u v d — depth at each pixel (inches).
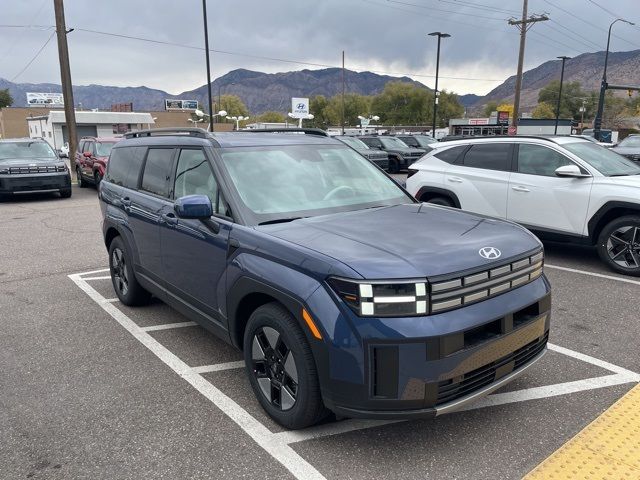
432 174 323.0
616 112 4008.4
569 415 130.2
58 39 824.3
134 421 132.3
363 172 174.1
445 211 151.3
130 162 211.5
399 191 172.9
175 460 116.0
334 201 153.6
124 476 111.1
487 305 111.1
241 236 132.3
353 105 3863.2
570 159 268.2
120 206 207.0
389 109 3811.5
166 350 176.7
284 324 117.0
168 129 195.5
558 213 269.3
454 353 104.0
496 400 137.9
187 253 156.6
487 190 296.2
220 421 131.5
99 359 170.1
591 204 257.0
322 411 116.9
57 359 170.6
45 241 369.1
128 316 210.7
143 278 195.2
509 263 116.2
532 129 1995.6
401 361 101.8
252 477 109.7
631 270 250.7
